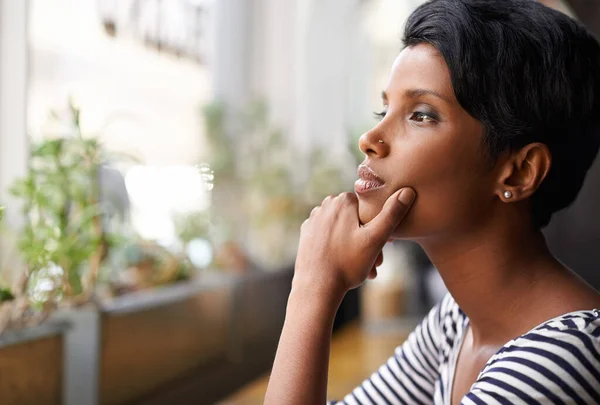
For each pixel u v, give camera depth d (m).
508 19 0.67
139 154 2.00
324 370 0.70
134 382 1.59
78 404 1.38
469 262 0.72
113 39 2.10
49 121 1.75
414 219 0.71
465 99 0.66
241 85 3.19
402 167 0.70
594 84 0.70
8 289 1.33
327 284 0.72
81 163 1.53
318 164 3.58
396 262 2.63
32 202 1.40
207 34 2.85
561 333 0.62
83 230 1.52
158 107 2.44
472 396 0.63
